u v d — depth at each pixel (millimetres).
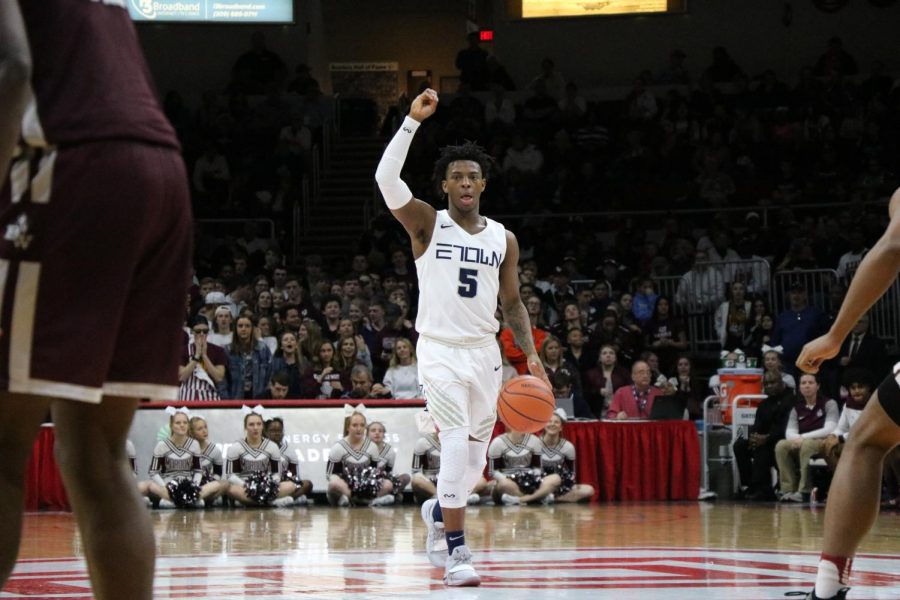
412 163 20531
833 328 3480
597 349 13469
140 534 2434
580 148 20188
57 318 2250
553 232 17891
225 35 22500
